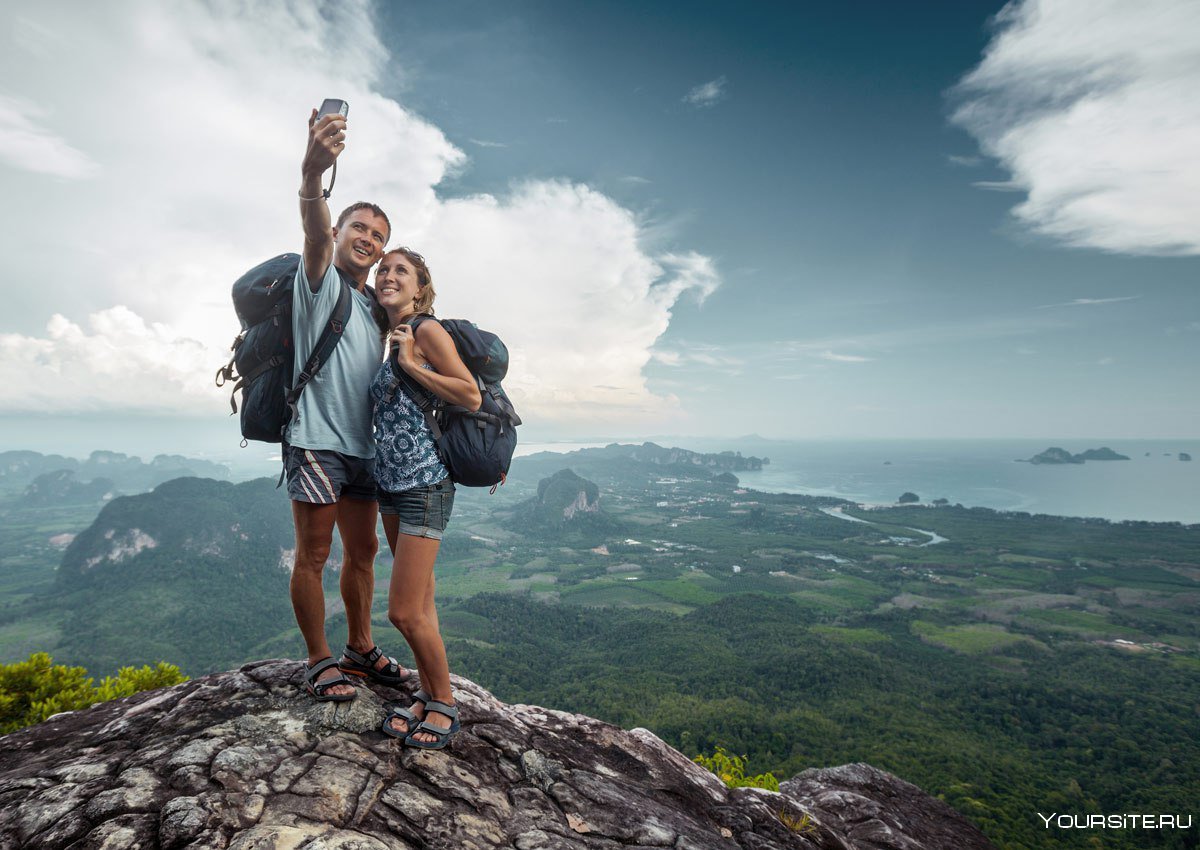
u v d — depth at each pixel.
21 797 2.03
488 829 2.24
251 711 2.62
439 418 2.73
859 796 5.09
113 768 2.18
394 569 2.72
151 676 7.17
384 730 2.59
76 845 1.78
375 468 2.81
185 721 2.55
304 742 2.43
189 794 2.01
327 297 2.67
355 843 1.90
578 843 2.32
